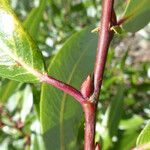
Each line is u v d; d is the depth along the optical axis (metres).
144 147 0.07
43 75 0.07
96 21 0.19
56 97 0.08
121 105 0.12
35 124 0.12
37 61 0.07
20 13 0.20
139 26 0.08
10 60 0.07
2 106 0.14
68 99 0.08
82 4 0.19
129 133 0.12
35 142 0.10
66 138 0.09
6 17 0.07
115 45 0.16
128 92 0.17
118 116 0.12
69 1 0.20
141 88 0.17
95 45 0.09
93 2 0.19
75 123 0.09
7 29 0.07
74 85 0.09
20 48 0.07
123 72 0.16
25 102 0.14
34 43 0.07
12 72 0.07
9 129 0.14
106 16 0.07
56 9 0.19
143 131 0.07
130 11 0.07
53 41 0.18
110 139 0.12
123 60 0.14
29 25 0.10
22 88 0.14
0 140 0.14
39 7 0.10
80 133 0.12
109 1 0.07
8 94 0.14
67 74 0.08
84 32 0.09
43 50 0.16
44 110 0.08
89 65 0.09
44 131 0.09
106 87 0.15
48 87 0.08
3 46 0.07
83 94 0.07
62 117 0.09
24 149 0.14
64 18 0.19
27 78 0.07
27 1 0.20
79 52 0.08
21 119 0.14
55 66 0.08
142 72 0.18
